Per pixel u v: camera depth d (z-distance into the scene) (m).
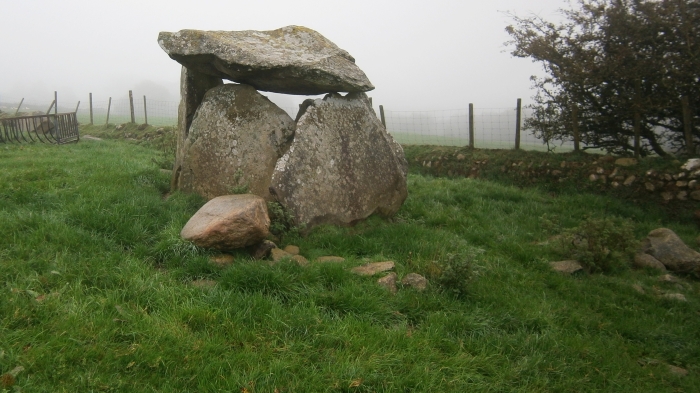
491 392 3.87
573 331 5.12
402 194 7.87
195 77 7.82
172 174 7.89
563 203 10.02
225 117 7.27
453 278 5.40
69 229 5.44
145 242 5.68
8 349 3.46
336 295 4.82
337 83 7.20
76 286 4.39
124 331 3.89
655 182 10.20
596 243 6.92
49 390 3.20
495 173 12.55
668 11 10.07
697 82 10.46
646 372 4.59
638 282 6.60
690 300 6.21
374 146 7.61
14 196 6.43
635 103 10.87
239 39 7.25
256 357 3.83
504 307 5.27
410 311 4.92
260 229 5.50
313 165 6.82
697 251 7.92
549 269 6.64
